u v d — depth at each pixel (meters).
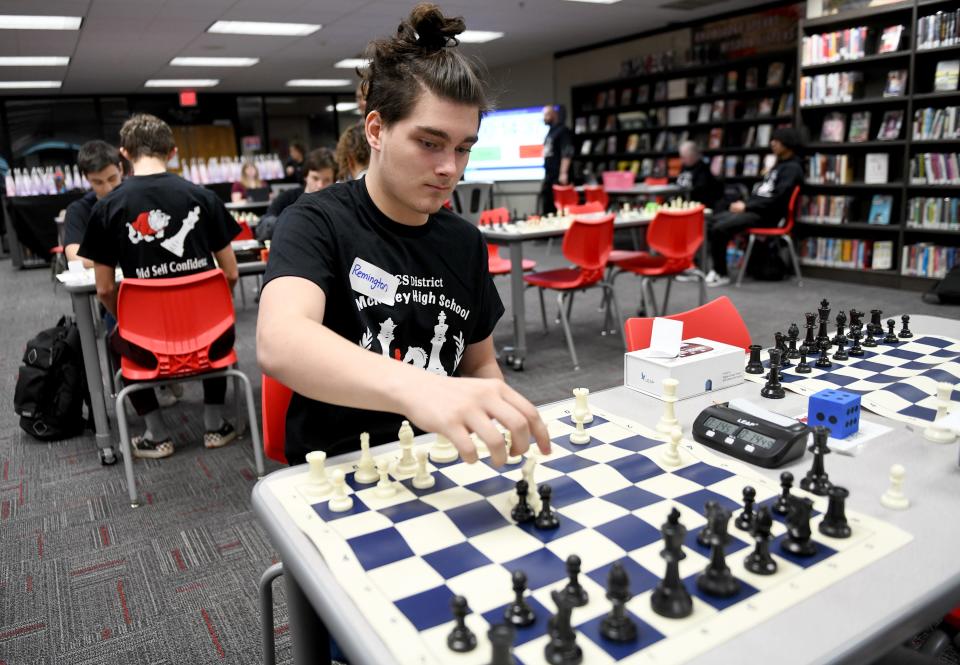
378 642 0.64
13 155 12.22
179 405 3.78
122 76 10.68
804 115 6.52
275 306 1.04
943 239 5.84
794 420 1.09
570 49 10.72
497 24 8.52
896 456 1.02
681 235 4.33
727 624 0.65
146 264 2.73
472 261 1.34
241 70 10.96
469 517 0.86
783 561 0.75
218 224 2.90
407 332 1.25
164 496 2.69
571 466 1.00
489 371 1.39
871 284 6.05
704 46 8.54
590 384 3.75
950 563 0.74
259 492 0.95
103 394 2.97
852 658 0.61
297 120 14.58
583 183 9.99
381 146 1.09
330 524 0.85
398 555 0.78
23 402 3.28
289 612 1.05
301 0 6.71
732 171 8.27
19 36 7.43
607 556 0.77
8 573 2.18
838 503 0.79
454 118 1.01
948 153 5.54
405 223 1.25
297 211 1.21
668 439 1.10
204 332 2.68
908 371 1.40
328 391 0.90
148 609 1.97
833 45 6.08
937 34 5.40
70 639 1.85
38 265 9.95
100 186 3.43
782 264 6.42
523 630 0.65
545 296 6.26
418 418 0.83
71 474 2.93
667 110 9.05
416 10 1.04
